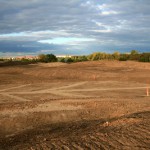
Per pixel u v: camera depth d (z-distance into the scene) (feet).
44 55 262.47
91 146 22.56
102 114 51.52
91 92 84.33
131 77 125.29
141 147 22.20
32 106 58.70
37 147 23.16
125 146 22.43
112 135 25.50
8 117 48.85
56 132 37.01
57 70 147.33
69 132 32.12
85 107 57.77
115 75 131.95
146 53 235.61
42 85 100.17
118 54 265.54
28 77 127.54
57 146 22.89
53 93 81.97
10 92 83.30
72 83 106.83
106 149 21.84
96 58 273.13
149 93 81.97
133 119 34.06
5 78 119.96
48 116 49.90
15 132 40.98
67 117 49.80
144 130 27.14
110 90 88.84
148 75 131.44
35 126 44.06
